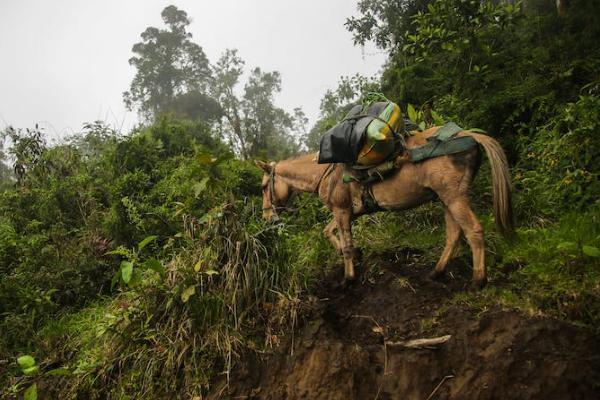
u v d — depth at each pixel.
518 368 3.90
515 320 4.11
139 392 4.78
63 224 7.66
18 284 6.49
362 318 4.90
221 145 10.47
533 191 5.81
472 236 4.45
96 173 8.86
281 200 6.10
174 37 31.23
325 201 5.50
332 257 5.87
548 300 4.16
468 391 4.03
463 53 8.10
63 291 6.62
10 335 5.96
